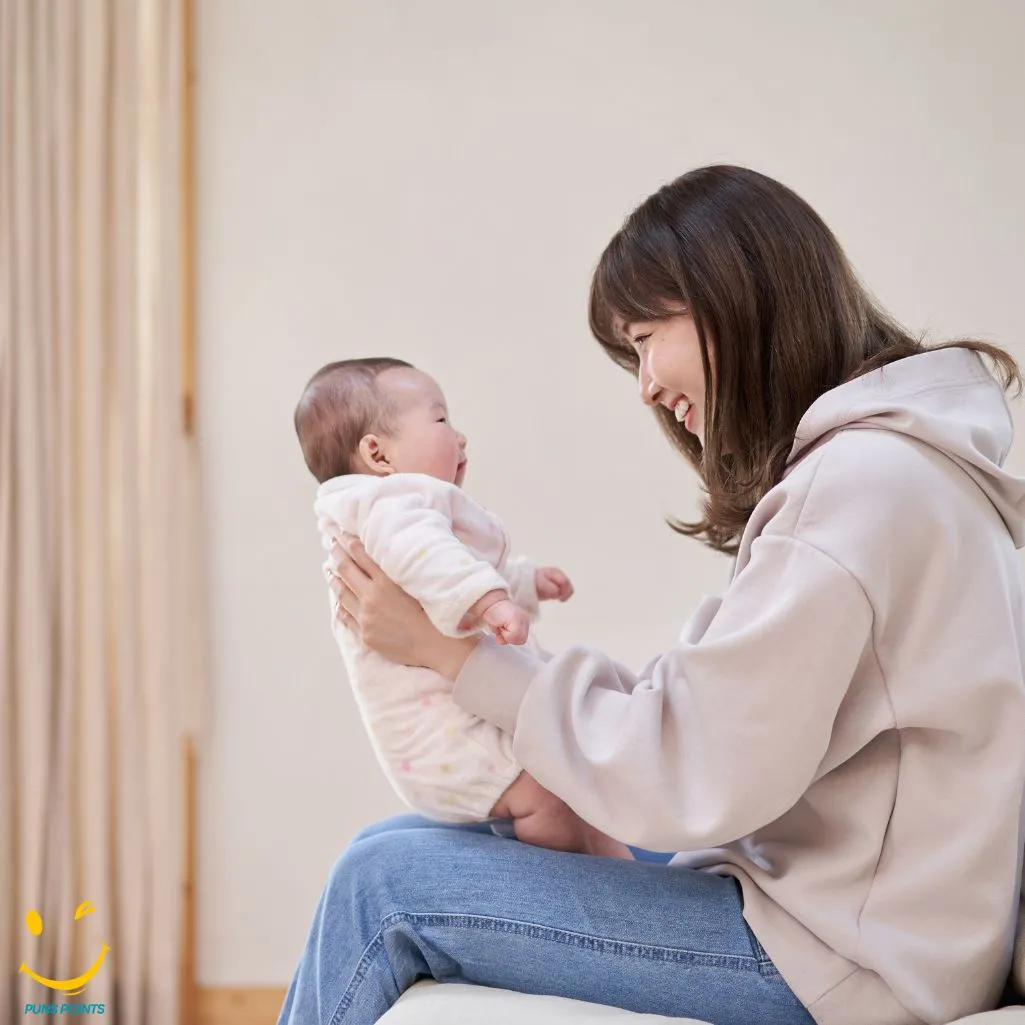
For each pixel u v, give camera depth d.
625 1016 1.06
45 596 2.53
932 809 1.07
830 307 1.23
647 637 2.62
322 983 1.18
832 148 2.65
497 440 2.65
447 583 1.21
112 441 2.60
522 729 1.16
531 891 1.15
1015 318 2.62
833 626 1.03
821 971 1.06
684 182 1.28
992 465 1.11
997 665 1.05
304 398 1.55
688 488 2.62
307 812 2.63
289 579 2.65
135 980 2.52
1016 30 2.63
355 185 2.68
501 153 2.68
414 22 2.69
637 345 1.32
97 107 2.57
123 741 2.55
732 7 2.67
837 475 1.08
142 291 2.62
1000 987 1.08
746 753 1.05
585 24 2.68
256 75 2.69
